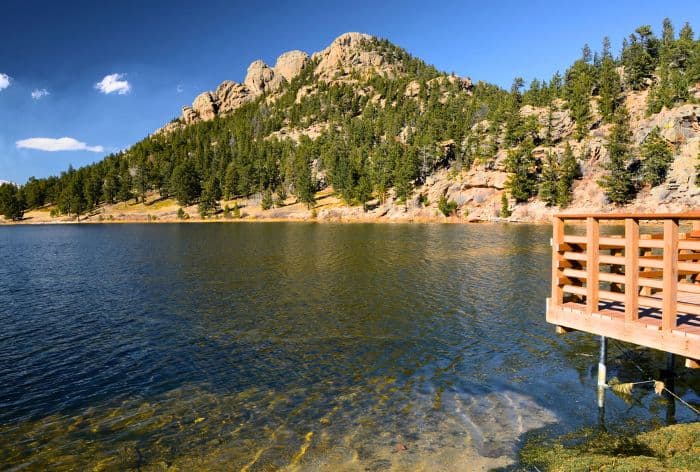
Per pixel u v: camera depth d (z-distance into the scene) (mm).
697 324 10352
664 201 106375
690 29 179625
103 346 20703
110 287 35500
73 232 127750
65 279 40031
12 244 84688
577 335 20562
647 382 14852
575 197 121625
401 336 21234
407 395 14742
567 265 12773
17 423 13438
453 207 137500
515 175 129125
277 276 38812
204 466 10953
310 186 169250
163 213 195625
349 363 17938
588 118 144250
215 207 188000
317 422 13047
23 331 23312
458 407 13695
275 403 14445
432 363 17672
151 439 12328
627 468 9031
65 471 10938
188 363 18297
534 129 142750
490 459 10727
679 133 115750
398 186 149875
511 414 13078
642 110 140500
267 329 22875
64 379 16844
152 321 24875
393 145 171250
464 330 21875
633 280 10461
